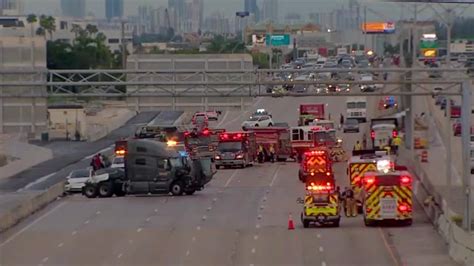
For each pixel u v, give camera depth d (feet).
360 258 344.69
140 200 522.88
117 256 355.97
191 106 588.91
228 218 447.01
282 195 531.91
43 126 491.31
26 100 488.44
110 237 399.24
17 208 453.17
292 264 335.67
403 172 424.05
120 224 433.89
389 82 498.69
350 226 415.44
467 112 443.32
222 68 575.38
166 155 543.39
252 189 563.48
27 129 488.85
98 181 542.16
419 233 393.91
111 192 542.57
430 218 431.84
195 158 590.96
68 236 403.54
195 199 521.65
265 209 475.72
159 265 337.31
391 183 411.34
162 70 513.86
